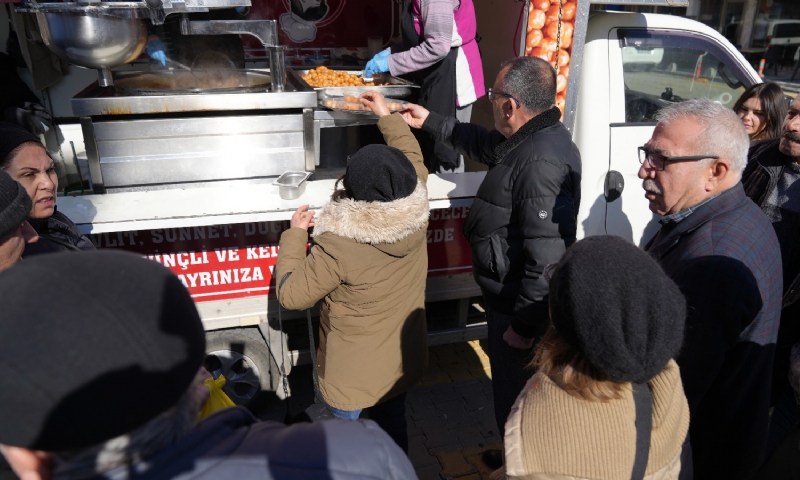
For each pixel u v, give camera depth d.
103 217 2.13
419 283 2.10
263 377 2.66
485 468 2.60
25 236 1.49
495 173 2.07
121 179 2.41
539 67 2.02
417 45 3.07
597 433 0.98
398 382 2.13
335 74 3.42
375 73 3.23
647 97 2.99
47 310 0.58
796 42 13.52
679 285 1.54
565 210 1.89
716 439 1.69
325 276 1.85
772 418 2.24
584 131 2.87
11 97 3.46
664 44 2.93
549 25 2.36
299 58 4.20
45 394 0.56
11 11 3.29
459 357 3.42
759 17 13.46
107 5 2.20
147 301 0.63
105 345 0.58
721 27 13.75
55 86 3.62
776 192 2.25
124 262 0.65
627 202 2.97
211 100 2.38
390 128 2.42
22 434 0.58
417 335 2.15
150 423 0.65
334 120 2.75
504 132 2.16
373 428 0.85
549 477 0.99
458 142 2.61
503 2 3.04
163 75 2.82
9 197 1.21
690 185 1.60
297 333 2.78
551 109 2.04
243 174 2.56
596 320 0.95
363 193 1.80
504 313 2.18
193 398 0.72
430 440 2.76
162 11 2.26
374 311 1.97
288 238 2.07
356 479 0.76
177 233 2.27
